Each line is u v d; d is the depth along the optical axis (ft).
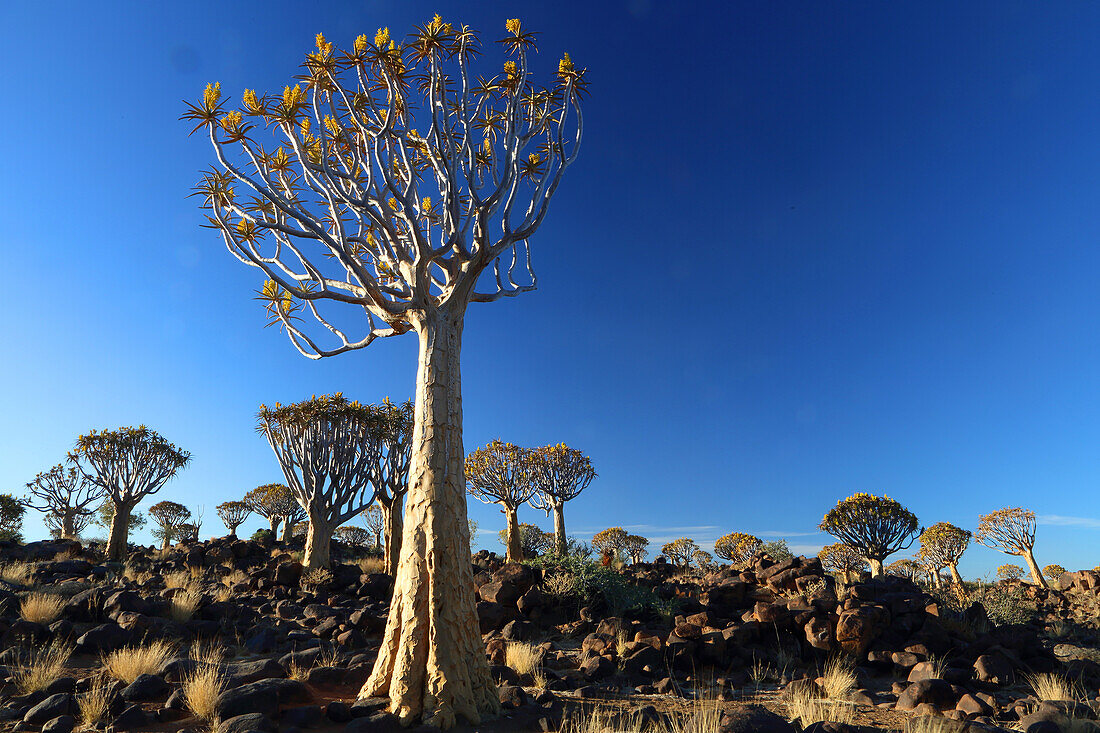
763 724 16.56
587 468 73.31
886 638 30.99
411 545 19.85
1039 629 43.50
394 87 23.75
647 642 29.66
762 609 33.01
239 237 22.82
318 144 25.84
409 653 18.69
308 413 61.52
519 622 36.27
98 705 18.66
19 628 28.40
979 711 20.74
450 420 21.16
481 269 23.91
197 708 18.65
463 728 17.58
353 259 21.62
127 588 39.78
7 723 18.01
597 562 44.98
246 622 36.37
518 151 25.73
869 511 66.33
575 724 18.07
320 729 17.69
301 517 106.52
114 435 74.90
